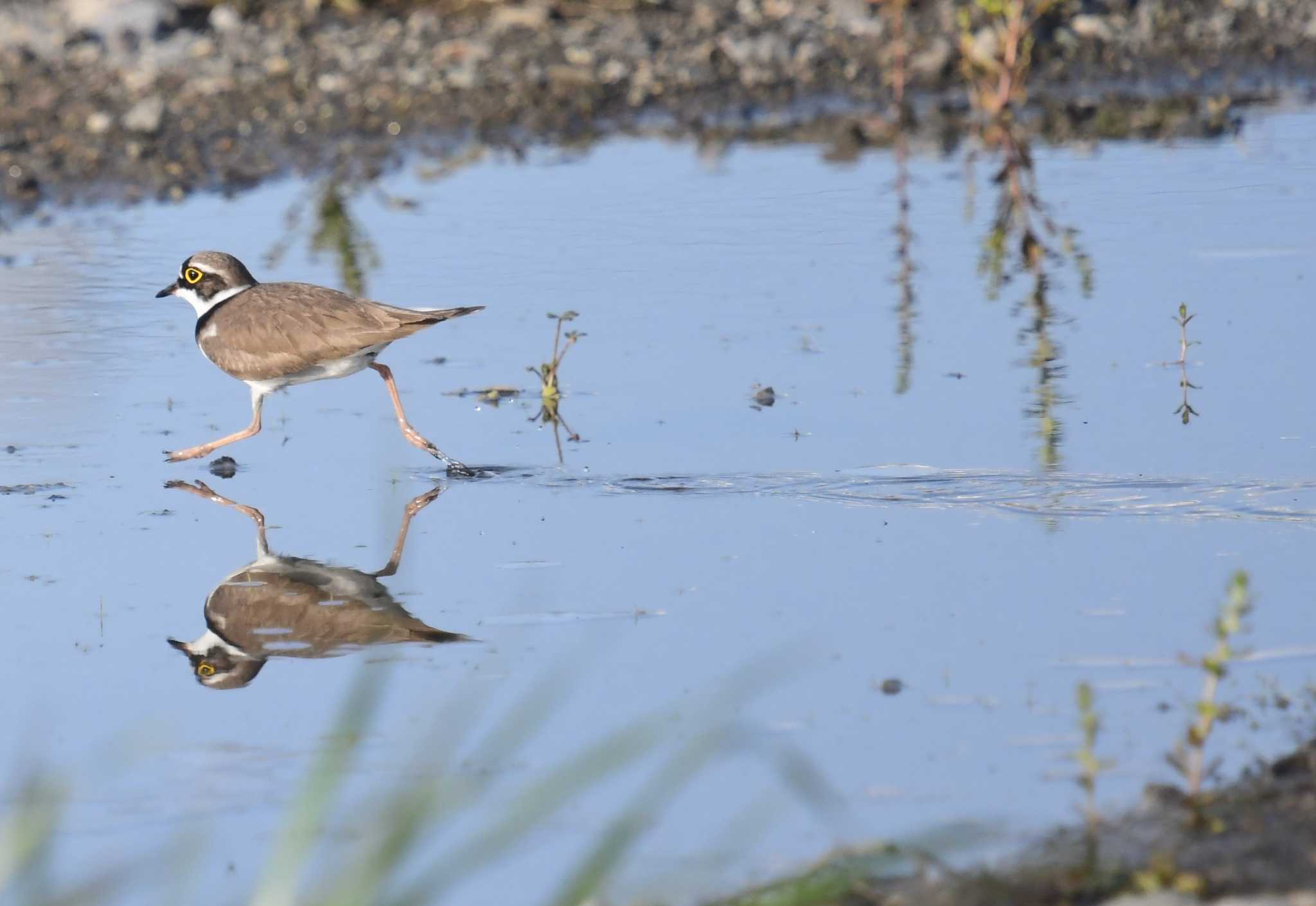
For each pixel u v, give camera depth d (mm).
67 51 23859
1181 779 8172
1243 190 19984
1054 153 22141
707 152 22500
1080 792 8125
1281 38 25969
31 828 6660
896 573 10844
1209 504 11750
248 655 9906
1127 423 13359
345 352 12984
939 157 22125
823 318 16219
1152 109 23844
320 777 6898
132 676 9633
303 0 25500
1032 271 17438
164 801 8250
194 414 14461
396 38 24797
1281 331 15336
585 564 11141
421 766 8508
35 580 11000
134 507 12336
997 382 14422
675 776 8219
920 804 8055
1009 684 9273
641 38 25516
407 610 10477
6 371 15266
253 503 12438
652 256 18203
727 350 15445
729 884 7500
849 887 7312
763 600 10492
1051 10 25953
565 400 14422
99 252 18438
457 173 21391
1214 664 7812
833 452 13055
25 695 9383
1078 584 10562
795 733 8805
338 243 18562
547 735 8883
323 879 7266
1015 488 12195
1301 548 10961
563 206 20047
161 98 22547
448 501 12375
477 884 7590
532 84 23766
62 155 21234
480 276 17484
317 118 22500
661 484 12531
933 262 17875
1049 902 7066
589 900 7402
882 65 25062
